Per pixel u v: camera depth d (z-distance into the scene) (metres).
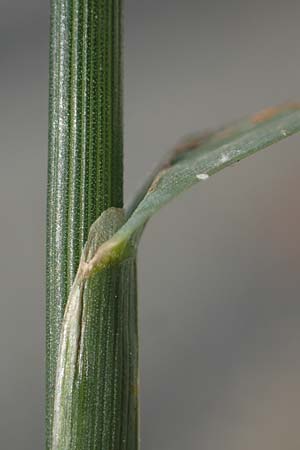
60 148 0.06
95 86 0.06
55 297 0.06
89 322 0.05
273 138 0.05
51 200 0.06
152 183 0.05
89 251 0.05
